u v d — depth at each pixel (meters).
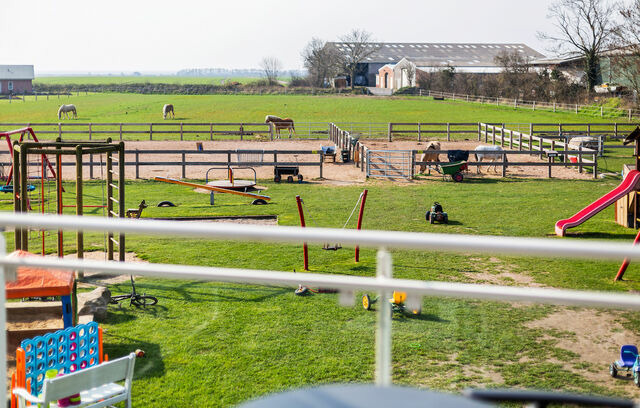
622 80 76.06
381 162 37.78
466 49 141.75
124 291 11.09
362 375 8.39
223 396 8.12
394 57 135.88
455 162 33.88
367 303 4.33
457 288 2.05
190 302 10.59
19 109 89.88
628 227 22.70
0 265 2.54
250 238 2.02
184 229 2.08
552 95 83.00
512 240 1.81
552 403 1.75
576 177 34.41
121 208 16.17
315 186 31.38
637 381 6.56
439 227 22.34
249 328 9.68
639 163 22.95
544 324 7.56
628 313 7.30
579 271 14.93
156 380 8.52
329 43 134.88
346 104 90.19
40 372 7.92
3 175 31.62
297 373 8.58
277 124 53.62
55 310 8.95
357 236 1.94
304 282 2.14
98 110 85.19
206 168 36.38
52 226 2.18
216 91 127.50
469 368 7.53
